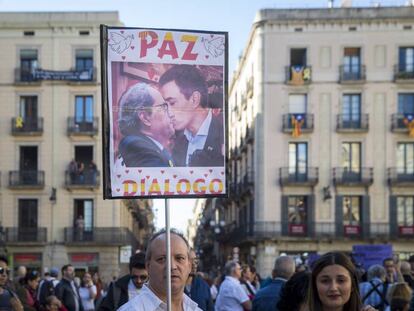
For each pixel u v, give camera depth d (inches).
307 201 1582.2
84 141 1585.9
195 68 199.8
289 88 1601.9
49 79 1583.4
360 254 1003.3
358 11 1601.9
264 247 1582.2
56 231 1571.1
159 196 194.4
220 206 2436.0
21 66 1601.9
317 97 1594.5
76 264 1569.9
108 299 271.4
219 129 200.4
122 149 192.7
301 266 446.0
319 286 170.6
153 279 177.3
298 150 1596.9
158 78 196.9
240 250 1877.5
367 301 376.8
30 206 1581.0
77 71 1583.4
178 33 199.2
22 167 1593.3
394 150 1572.3
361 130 1566.2
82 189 1577.3
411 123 1558.8
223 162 199.8
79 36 1601.9
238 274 394.9
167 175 195.3
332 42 1601.9
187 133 197.6
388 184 1566.2
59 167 1581.0
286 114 1590.8
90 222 1579.7
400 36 1590.8
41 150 1581.0
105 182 191.2
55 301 429.1
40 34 1603.1
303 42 1608.0
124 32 195.0
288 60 1609.3
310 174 1576.0
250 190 1665.8
